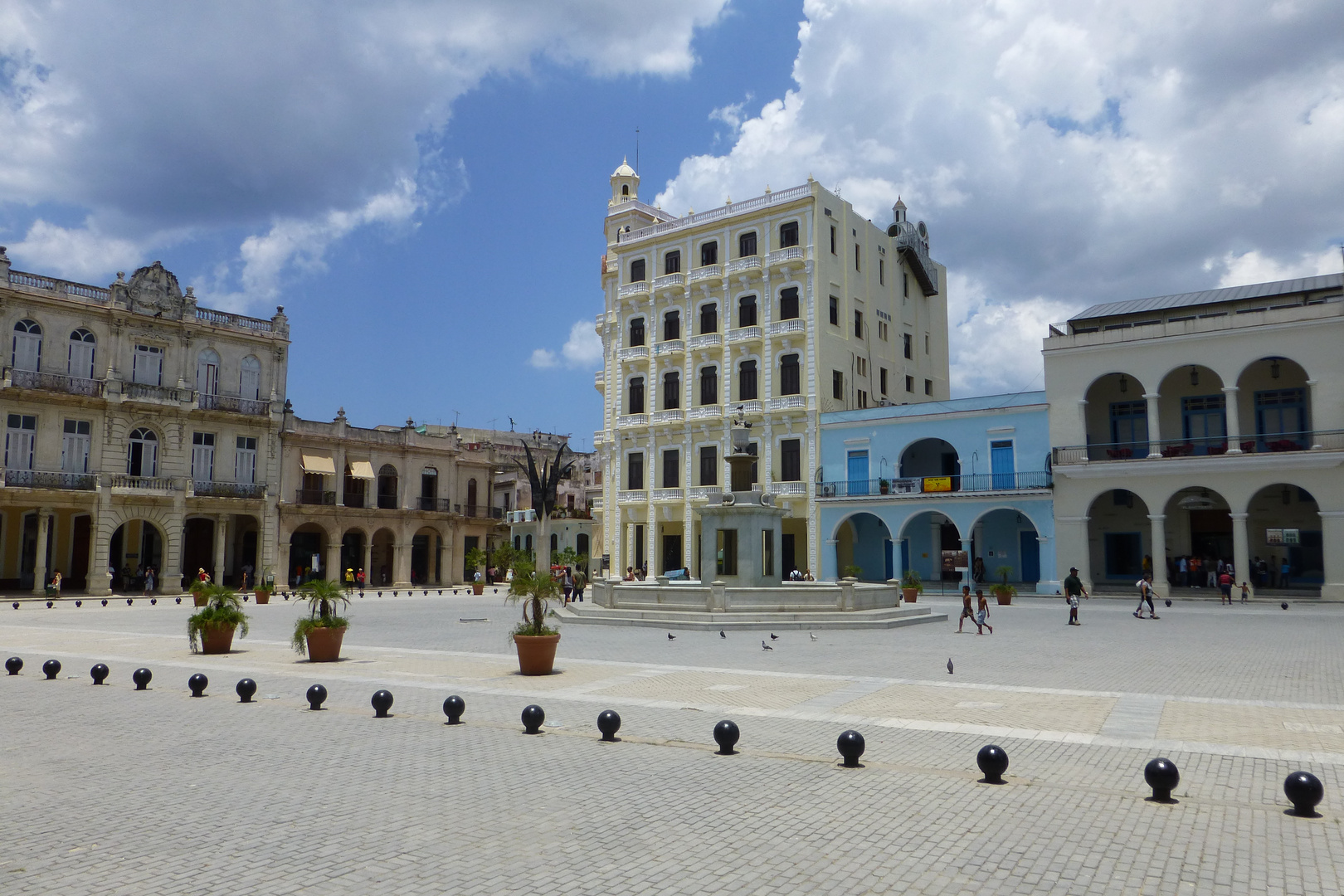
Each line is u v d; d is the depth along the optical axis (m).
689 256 57.94
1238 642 22.39
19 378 48.47
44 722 12.03
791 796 8.29
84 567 52.41
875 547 53.56
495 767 9.43
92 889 6.10
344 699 13.98
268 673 17.06
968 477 47.16
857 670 17.27
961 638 24.02
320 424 61.22
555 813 7.81
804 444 52.25
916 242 64.31
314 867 6.52
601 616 29.23
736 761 9.70
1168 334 42.03
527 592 17.27
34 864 6.61
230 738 10.94
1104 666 17.69
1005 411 46.41
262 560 57.03
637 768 9.38
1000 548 49.47
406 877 6.32
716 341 55.50
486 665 18.33
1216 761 9.63
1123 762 9.63
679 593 29.55
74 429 50.47
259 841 7.10
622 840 7.09
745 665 17.95
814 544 51.12
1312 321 38.84
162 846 6.99
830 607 28.64
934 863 6.57
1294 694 14.12
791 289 53.41
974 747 10.40
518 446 89.88
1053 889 6.08
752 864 6.57
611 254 64.88
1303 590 40.84
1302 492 42.31
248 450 57.44
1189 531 45.34
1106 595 42.53
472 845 6.98
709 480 55.59
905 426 49.34
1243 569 39.69
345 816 7.74
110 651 21.11
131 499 51.44
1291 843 6.97
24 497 48.06
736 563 31.92
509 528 76.50
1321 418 38.56
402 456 65.50
